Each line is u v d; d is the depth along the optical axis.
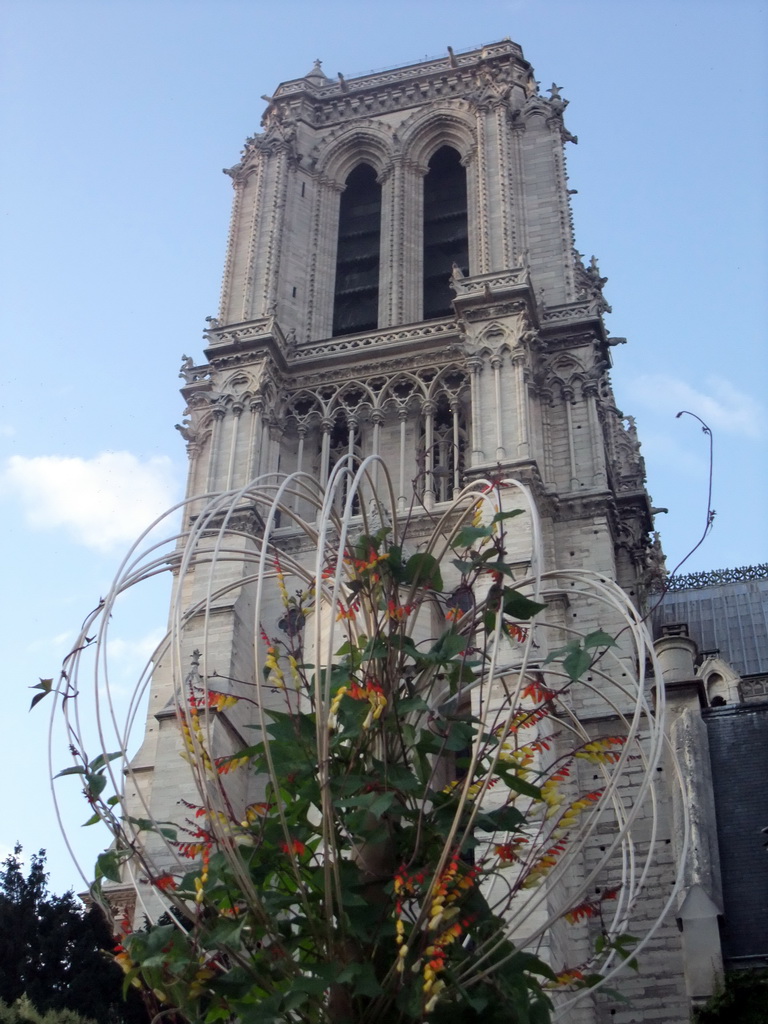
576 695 51.66
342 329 74.31
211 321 69.44
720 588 88.38
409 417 64.94
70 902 47.94
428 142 80.69
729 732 48.91
